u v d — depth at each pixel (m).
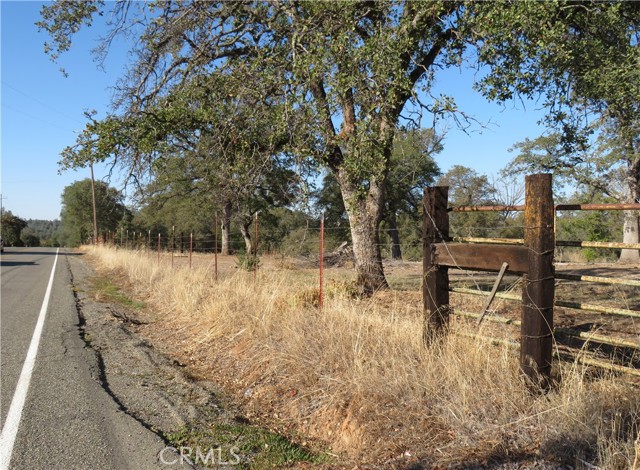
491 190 26.95
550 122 10.28
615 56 8.75
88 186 64.44
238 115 10.15
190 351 7.42
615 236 25.44
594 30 9.41
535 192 4.23
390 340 5.41
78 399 5.06
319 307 7.40
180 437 4.23
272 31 10.51
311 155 9.40
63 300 12.22
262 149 10.73
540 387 4.17
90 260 30.27
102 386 5.55
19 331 8.48
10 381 5.68
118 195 11.79
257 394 5.46
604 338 4.22
